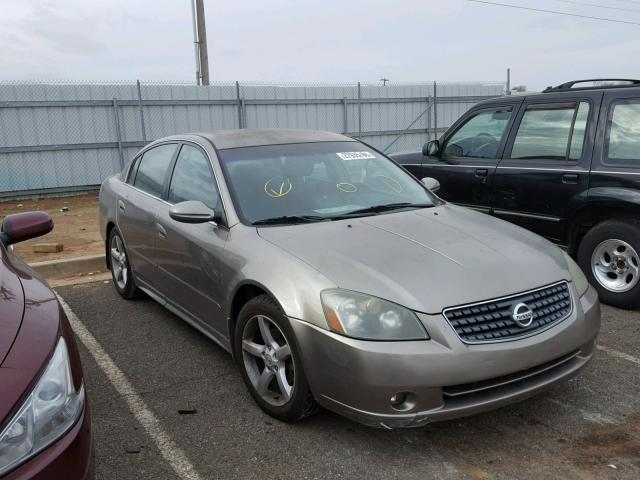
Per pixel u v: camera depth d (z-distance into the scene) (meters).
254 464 3.00
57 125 14.94
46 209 13.25
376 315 2.87
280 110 17.81
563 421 3.35
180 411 3.53
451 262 3.21
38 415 1.91
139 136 15.97
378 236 3.52
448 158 6.67
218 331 3.91
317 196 4.05
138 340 4.71
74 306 5.62
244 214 3.79
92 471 2.06
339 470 2.93
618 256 5.12
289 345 3.13
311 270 3.13
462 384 2.84
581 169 5.26
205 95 16.62
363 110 19.27
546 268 3.33
